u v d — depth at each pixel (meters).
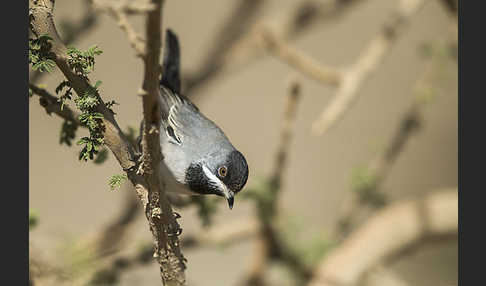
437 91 12.45
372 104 17.34
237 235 11.00
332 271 11.16
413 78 17.33
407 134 12.61
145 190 6.55
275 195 10.45
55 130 15.44
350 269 11.14
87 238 10.16
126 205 11.08
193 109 9.44
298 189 16.72
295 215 11.32
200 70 12.59
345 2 12.62
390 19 11.39
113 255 9.92
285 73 17.97
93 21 10.17
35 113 15.25
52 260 9.10
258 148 17.20
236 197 10.32
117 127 6.54
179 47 10.05
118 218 11.00
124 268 9.82
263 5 13.20
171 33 10.03
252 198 10.35
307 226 11.78
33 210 8.46
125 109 14.95
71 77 6.35
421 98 12.48
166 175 8.95
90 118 6.38
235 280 14.29
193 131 9.12
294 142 17.19
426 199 11.70
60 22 10.09
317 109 17.47
